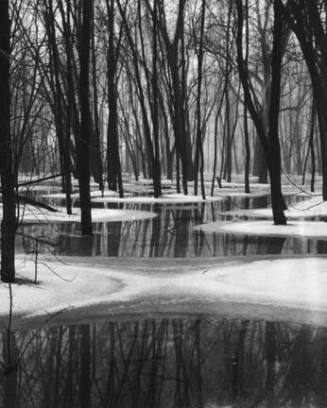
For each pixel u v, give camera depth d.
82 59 13.78
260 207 23.62
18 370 5.15
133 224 17.05
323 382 4.86
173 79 29.30
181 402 4.45
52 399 4.48
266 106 41.06
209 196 29.50
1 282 7.90
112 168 31.64
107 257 11.16
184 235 14.55
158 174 27.42
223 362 5.38
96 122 26.12
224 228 15.97
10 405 4.38
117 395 4.58
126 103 52.03
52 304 7.38
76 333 6.26
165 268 10.00
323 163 22.47
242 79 16.09
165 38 28.95
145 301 7.66
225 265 10.23
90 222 14.51
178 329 6.43
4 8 6.93
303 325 6.59
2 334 6.19
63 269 9.39
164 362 5.34
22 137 6.86
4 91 6.92
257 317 6.92
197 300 7.71
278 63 15.47
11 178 7.44
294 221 17.48
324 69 16.31
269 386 4.77
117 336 6.18
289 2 15.08
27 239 13.66
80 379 4.93
